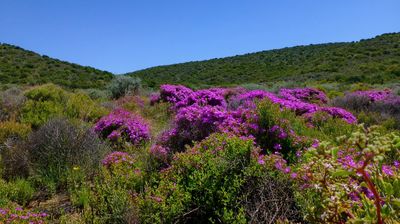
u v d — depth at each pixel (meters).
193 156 4.36
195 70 68.94
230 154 4.24
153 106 12.48
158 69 75.62
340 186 2.01
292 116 7.23
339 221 1.95
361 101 12.79
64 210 4.43
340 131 7.20
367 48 53.81
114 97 16.02
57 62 43.50
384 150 1.54
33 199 4.87
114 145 7.16
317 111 8.77
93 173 5.43
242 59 75.25
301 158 4.80
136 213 3.76
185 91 13.29
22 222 3.69
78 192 4.62
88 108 9.89
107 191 4.22
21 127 7.56
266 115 5.68
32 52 46.72
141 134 7.72
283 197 3.59
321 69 46.12
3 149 6.45
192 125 6.31
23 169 5.58
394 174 1.87
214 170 3.96
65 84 32.81
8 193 4.73
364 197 1.90
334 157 1.80
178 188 3.93
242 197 3.75
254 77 53.94
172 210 3.65
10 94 10.58
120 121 8.04
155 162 5.29
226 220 3.46
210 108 6.54
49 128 6.19
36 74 36.72
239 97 11.15
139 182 4.69
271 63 65.06
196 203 3.87
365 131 1.71
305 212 3.19
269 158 4.16
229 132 5.34
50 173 5.34
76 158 5.68
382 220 1.71
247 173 3.91
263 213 3.46
